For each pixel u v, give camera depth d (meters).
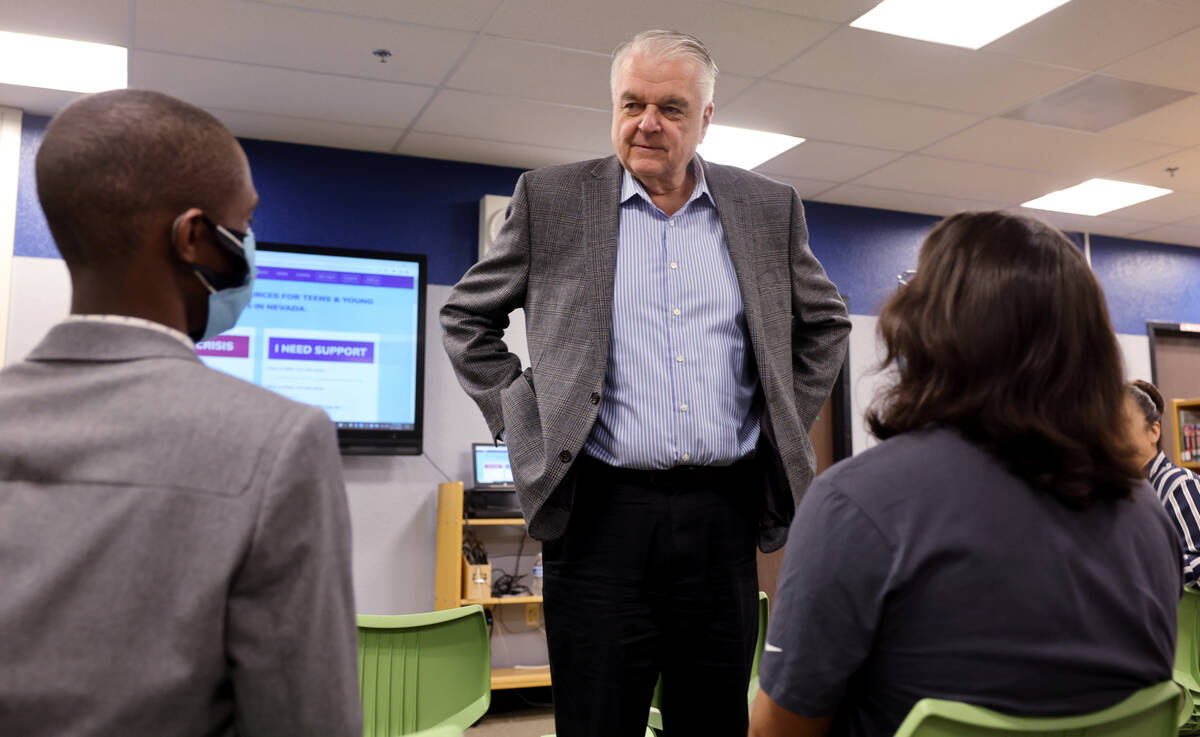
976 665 0.85
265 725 0.73
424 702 1.73
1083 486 0.86
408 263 4.80
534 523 1.42
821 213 5.93
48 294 4.38
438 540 4.75
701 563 1.42
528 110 4.40
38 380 0.76
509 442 1.47
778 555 5.69
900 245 6.09
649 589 1.41
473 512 4.56
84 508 0.70
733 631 1.42
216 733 0.74
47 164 0.78
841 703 0.95
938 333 0.92
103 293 0.79
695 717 1.43
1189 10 3.43
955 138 4.76
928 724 0.81
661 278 1.51
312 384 4.60
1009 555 0.86
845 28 3.57
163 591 0.70
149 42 3.69
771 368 1.49
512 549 4.91
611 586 1.39
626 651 1.39
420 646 1.74
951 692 0.86
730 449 1.45
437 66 3.92
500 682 4.41
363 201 4.94
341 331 4.66
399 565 4.78
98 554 0.69
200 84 4.11
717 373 1.48
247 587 0.72
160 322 0.80
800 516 0.94
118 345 0.77
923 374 0.94
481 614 1.75
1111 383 0.90
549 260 1.54
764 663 0.96
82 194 0.77
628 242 1.53
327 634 0.74
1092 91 4.17
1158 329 6.66
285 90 4.17
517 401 1.49
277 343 4.56
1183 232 6.51
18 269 4.35
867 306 5.95
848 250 5.95
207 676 0.71
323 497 0.75
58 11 3.43
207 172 0.81
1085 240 6.57
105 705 0.68
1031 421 0.87
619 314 1.49
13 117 4.37
